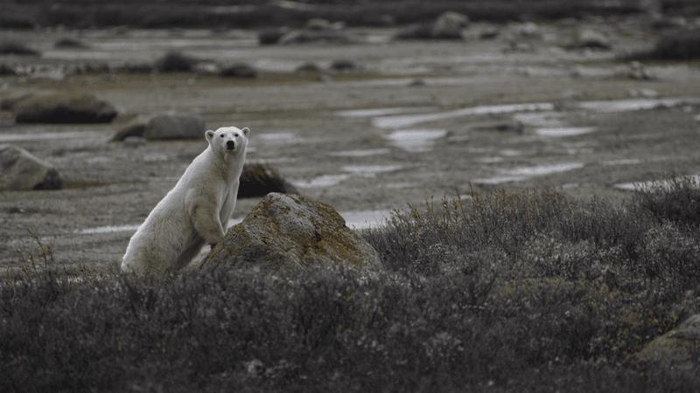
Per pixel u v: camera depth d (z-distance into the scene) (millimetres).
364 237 42250
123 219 64812
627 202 59906
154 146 102625
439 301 28609
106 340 26609
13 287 32688
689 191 47469
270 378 24594
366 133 114812
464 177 83625
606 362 26438
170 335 26438
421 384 24141
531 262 35562
